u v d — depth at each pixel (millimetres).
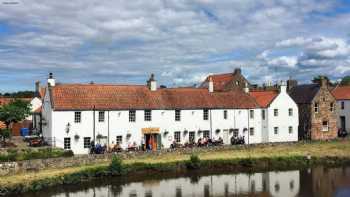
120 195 44906
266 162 61000
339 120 96938
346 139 80750
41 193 45094
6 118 64125
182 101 71875
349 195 45750
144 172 54812
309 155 64062
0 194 43906
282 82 80438
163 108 68938
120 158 56750
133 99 68062
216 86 99188
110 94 67312
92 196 44188
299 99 85375
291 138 81375
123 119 65812
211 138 72938
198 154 63688
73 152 60719
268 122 78438
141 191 46656
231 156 61938
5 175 49312
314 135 82875
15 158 52469
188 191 47125
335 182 51344
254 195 45969
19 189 45094
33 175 49188
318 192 47031
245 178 53625
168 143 69375
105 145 63219
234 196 45438
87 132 63031
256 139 78125
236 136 75812
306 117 83562
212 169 58156
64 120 61594
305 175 55406
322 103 84125
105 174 52438
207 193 46438
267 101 79500
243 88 91625
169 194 45719
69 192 45625
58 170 52000
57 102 61750
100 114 64250
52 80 64750
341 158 64500
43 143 61250
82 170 51594
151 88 71688
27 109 69125
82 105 63062
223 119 74500
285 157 62531
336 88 101375
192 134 71750
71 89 65188
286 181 52031
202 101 73562
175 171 56469
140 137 67000
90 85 67750
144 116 67625
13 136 73875
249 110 77312
